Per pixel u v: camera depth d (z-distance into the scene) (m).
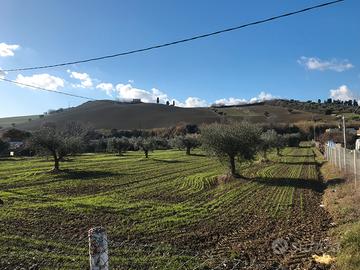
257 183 33.75
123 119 161.00
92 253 6.05
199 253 14.03
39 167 51.44
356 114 163.12
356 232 13.42
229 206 23.20
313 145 109.00
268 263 12.80
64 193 28.83
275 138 64.06
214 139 37.69
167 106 183.62
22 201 24.86
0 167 51.22
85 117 164.62
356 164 28.06
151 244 15.02
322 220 19.25
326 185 31.20
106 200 25.12
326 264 12.35
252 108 195.50
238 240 15.90
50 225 18.05
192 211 21.45
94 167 50.97
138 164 56.16
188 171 45.88
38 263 12.52
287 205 23.45
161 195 27.72
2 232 16.53
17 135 103.81
